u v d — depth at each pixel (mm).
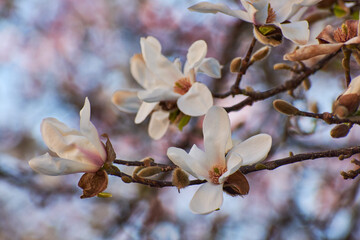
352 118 1175
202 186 1168
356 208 1930
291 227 2150
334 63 1581
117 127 2441
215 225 2273
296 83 1333
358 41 1186
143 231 2043
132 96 1373
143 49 1326
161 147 2236
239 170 1165
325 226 2000
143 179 1184
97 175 1189
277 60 2004
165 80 1318
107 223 2361
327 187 2258
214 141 1180
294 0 1223
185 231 2250
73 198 2359
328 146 1828
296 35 1202
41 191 2234
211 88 2121
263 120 2037
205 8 1222
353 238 1980
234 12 1223
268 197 2369
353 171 1188
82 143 1182
